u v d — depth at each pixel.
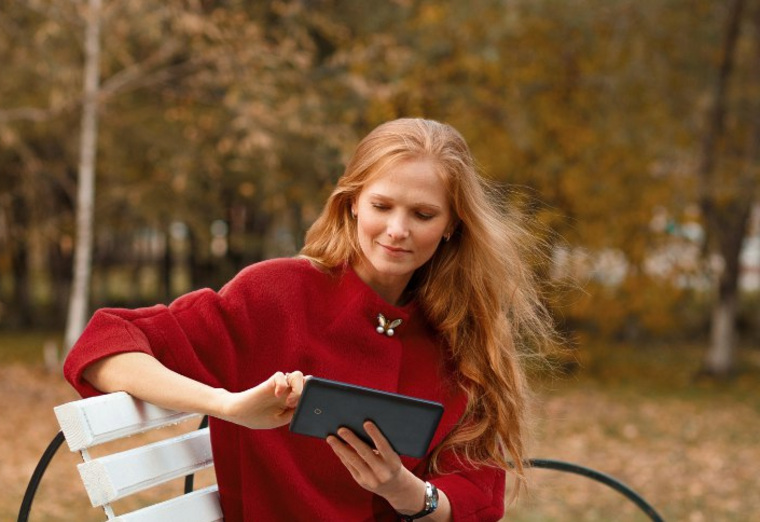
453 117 13.88
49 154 15.54
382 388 2.21
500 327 2.34
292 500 2.14
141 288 26.97
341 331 2.19
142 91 14.60
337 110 13.56
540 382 2.51
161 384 1.93
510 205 2.44
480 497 2.25
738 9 14.29
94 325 2.00
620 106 13.81
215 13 12.30
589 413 12.45
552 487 8.00
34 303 23.66
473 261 2.30
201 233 16.38
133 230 19.75
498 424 2.33
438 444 2.29
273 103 12.61
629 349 19.56
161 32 12.38
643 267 14.41
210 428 2.16
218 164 14.82
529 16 13.28
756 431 11.73
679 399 14.16
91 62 12.24
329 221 2.24
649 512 2.95
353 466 1.92
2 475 7.67
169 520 2.04
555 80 14.04
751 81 14.91
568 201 13.96
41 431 9.84
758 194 13.98
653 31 13.91
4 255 19.81
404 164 2.09
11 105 13.40
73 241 15.82
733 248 16.14
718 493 8.31
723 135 14.80
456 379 2.34
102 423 1.88
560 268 2.75
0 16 12.28
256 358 2.13
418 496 2.03
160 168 14.90
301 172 14.78
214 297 2.11
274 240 20.33
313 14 12.91
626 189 13.83
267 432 2.13
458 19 13.27
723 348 16.36
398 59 12.98
